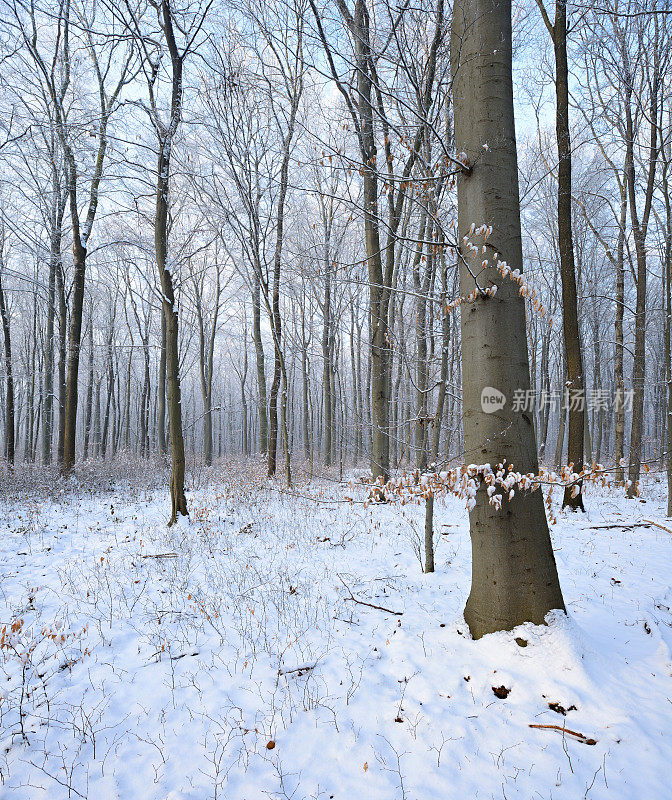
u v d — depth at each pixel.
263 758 2.57
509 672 2.92
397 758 2.46
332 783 2.37
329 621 4.09
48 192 13.27
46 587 5.09
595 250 19.34
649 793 2.11
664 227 11.34
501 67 3.31
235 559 5.91
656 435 23.39
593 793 2.13
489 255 3.27
